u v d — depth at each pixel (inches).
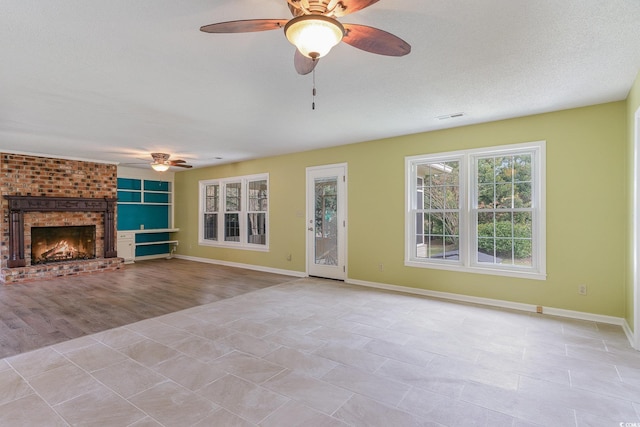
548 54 98.2
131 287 213.5
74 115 152.9
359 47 75.8
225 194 308.7
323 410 82.7
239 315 155.6
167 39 88.8
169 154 253.1
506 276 167.3
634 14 77.5
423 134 191.8
